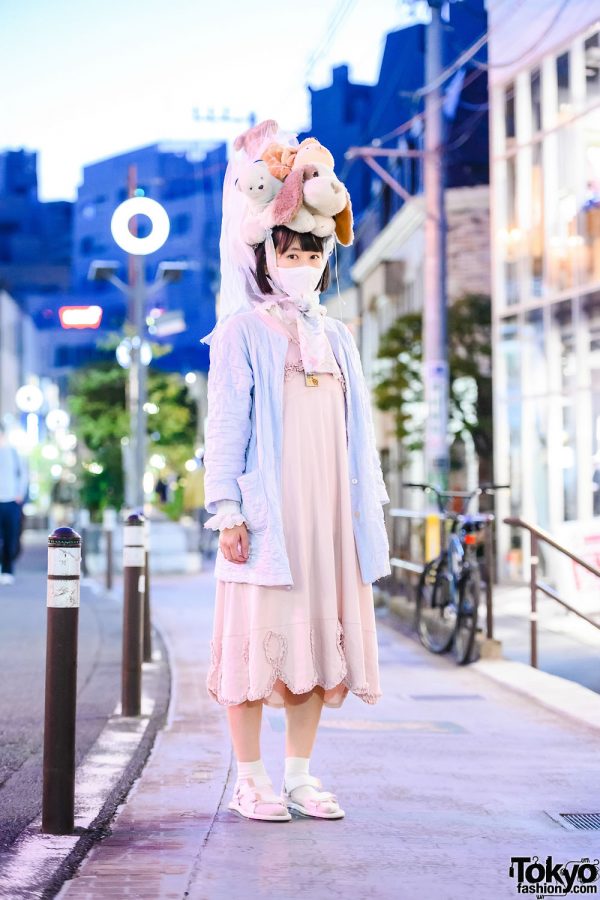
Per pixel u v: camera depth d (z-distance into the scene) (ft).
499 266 70.69
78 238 312.91
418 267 116.98
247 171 15.90
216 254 250.98
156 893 12.84
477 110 102.32
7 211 323.16
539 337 65.92
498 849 14.76
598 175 59.67
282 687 16.26
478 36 94.68
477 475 94.79
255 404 15.66
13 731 23.41
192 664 32.99
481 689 29.40
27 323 266.57
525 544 63.93
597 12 58.80
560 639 39.70
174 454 117.29
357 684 15.52
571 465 62.18
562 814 16.66
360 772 19.43
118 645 38.24
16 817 16.33
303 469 15.60
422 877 13.55
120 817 16.24
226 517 15.34
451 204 101.19
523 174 67.72
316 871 13.70
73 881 13.26
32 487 204.54
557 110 63.77
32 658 34.35
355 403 16.12
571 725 24.23
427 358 64.85
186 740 22.15
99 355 265.54
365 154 66.59
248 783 16.29
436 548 43.19
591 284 60.39
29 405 140.05
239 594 15.62
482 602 51.72
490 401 94.89
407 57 132.05
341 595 15.71
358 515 15.88
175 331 83.66
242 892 12.91
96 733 22.95
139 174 289.33
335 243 16.58
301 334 15.70
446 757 20.77
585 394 60.95
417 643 39.73
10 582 65.72
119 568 75.51
